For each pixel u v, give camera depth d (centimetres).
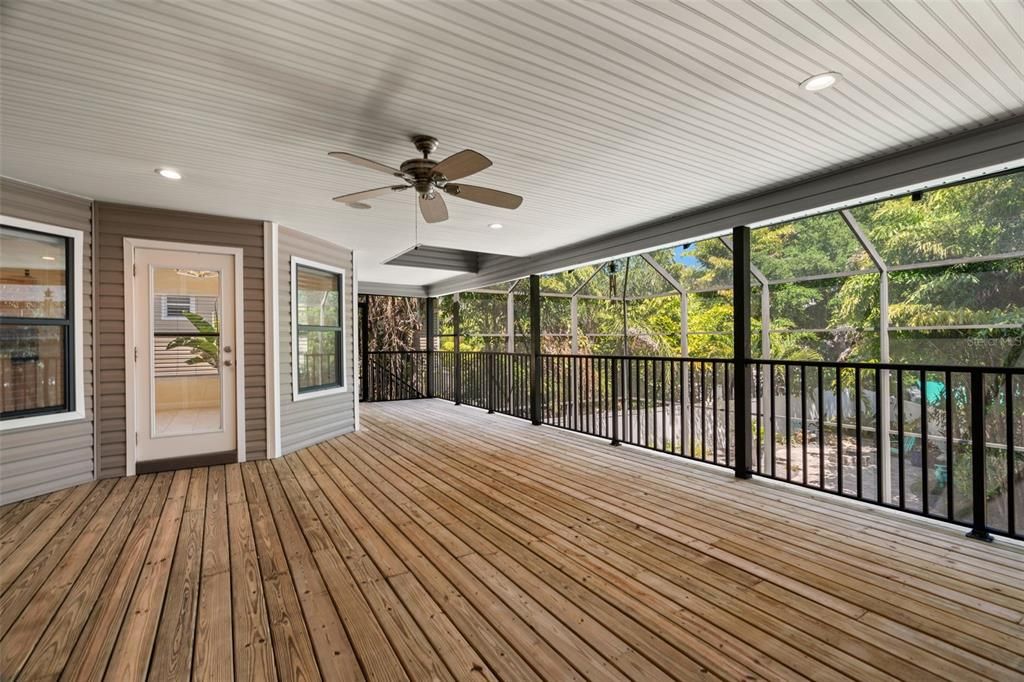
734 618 207
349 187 393
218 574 250
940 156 314
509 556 268
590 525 311
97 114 266
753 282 664
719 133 304
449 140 309
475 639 195
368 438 596
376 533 301
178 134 293
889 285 518
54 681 173
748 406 413
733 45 213
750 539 287
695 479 409
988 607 213
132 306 443
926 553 265
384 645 192
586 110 272
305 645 192
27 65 217
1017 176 420
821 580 238
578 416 626
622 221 518
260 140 303
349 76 232
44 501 368
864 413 554
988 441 461
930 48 217
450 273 869
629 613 212
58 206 402
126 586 238
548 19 192
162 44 203
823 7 188
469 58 219
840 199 366
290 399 527
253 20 188
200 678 174
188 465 461
